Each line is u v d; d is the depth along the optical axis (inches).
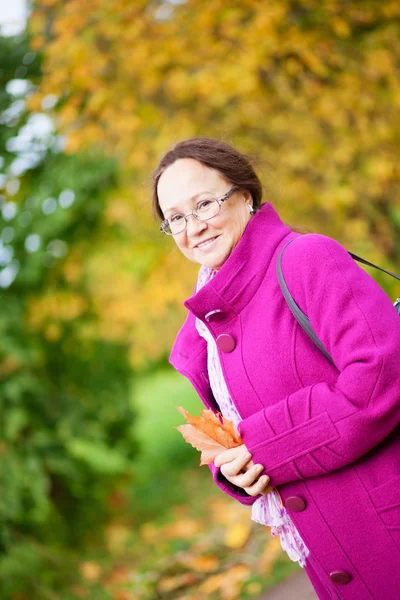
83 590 217.0
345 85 219.1
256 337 79.2
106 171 262.8
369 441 71.9
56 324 273.9
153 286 275.1
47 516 244.8
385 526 74.7
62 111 228.5
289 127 223.8
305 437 73.7
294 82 222.5
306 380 76.2
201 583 181.8
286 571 169.3
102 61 220.2
